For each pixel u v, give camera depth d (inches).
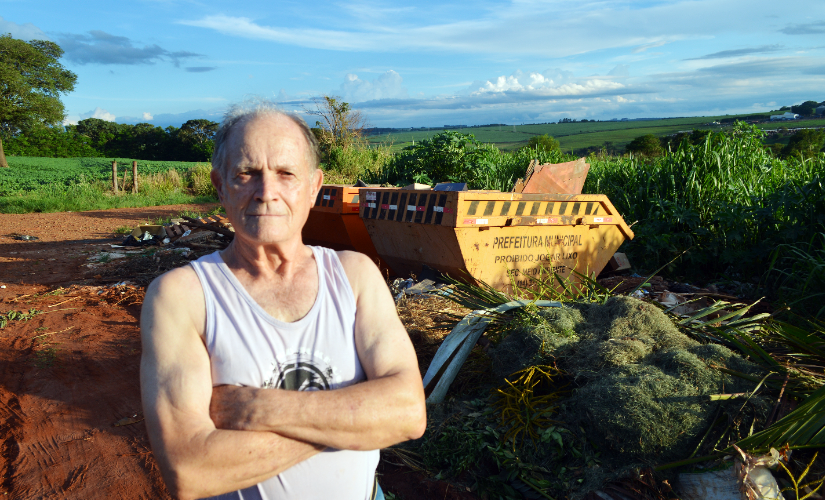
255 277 50.6
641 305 134.0
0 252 410.6
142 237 430.0
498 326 149.5
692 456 95.1
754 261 267.0
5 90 2028.8
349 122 853.2
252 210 48.3
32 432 137.6
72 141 3531.0
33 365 181.5
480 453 112.8
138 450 128.5
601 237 260.4
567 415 112.0
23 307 254.7
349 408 46.4
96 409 150.1
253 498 49.1
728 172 324.5
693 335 135.8
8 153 3142.2
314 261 52.9
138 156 3735.2
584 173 272.4
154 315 47.3
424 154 463.2
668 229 298.0
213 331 47.8
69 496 111.2
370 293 53.0
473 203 217.0
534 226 236.7
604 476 97.7
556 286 249.6
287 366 48.4
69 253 404.2
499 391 122.3
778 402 100.7
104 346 199.9
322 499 49.4
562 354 124.4
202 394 46.1
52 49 2199.8
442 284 237.6
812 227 247.3
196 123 3745.1
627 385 103.0
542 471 105.7
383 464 117.1
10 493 112.6
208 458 43.8
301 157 50.8
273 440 45.1
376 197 254.4
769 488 84.4
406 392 49.2
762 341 135.2
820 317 186.7
